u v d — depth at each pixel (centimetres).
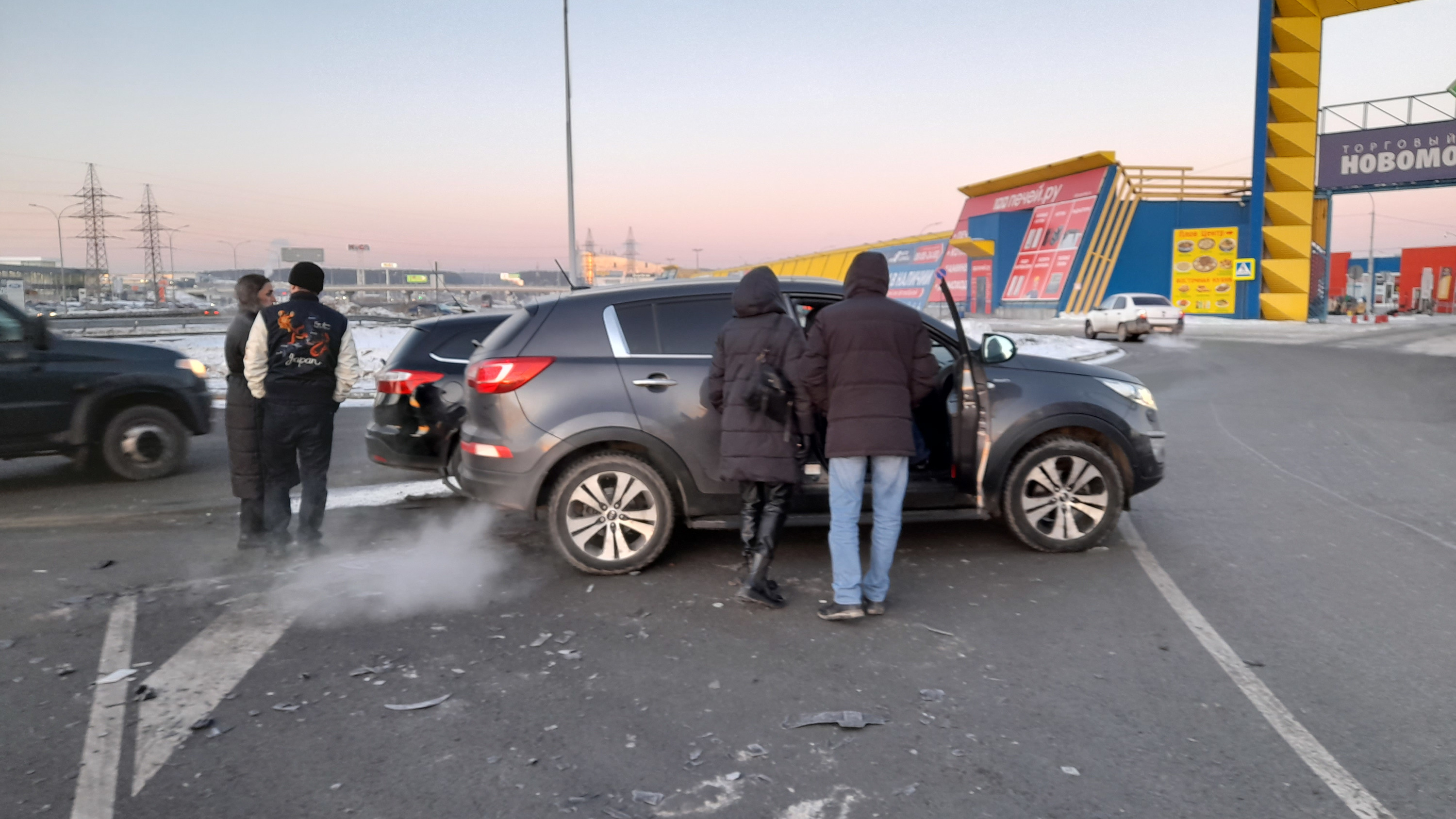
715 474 483
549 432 476
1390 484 718
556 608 439
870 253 423
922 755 294
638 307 501
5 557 533
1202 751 296
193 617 428
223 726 318
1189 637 395
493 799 270
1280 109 3612
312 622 421
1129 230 3981
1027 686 346
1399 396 1346
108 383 761
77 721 322
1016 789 273
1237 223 3934
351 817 261
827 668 365
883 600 425
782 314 438
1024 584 468
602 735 310
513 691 345
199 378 823
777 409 421
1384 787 274
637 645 391
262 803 269
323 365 525
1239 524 592
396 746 303
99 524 620
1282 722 315
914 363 412
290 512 543
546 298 514
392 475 792
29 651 386
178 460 804
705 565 507
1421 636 394
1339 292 5562
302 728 316
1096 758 292
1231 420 1105
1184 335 2917
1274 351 2270
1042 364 524
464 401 637
